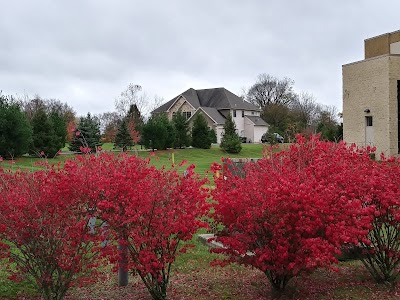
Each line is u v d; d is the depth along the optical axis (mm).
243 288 6863
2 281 6691
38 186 5559
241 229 6102
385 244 6934
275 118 74938
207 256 8484
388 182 6559
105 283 7074
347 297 6387
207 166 30578
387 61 28438
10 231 5277
